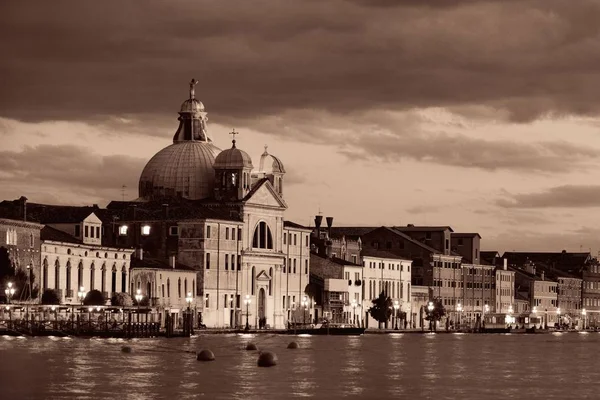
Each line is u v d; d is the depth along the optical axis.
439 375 162.25
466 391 143.00
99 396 131.75
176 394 134.12
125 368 160.00
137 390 136.88
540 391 144.25
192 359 178.12
